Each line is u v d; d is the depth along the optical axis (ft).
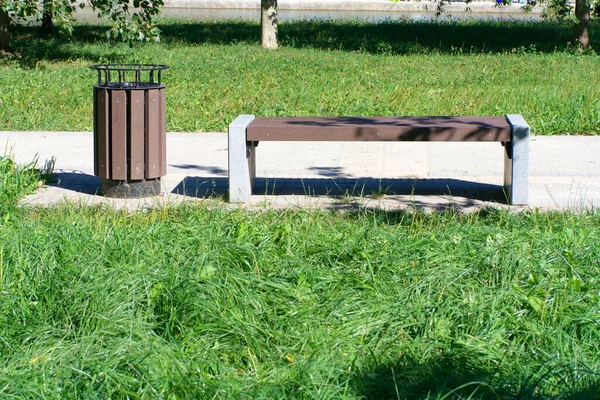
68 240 18.69
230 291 16.06
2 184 25.44
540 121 38.29
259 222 22.04
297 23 101.96
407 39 84.79
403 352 14.28
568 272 17.52
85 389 12.90
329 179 29.35
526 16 125.08
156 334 14.97
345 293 16.66
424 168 31.19
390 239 19.70
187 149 34.58
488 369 13.66
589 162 31.78
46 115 40.32
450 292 16.51
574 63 62.54
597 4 76.69
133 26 58.39
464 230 20.66
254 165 27.43
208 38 82.53
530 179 28.89
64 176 29.48
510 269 17.33
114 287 16.22
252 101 43.06
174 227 20.83
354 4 137.08
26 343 14.58
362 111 41.19
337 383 13.15
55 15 56.08
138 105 25.40
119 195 26.03
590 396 12.67
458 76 53.78
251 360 14.14
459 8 135.13
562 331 14.67
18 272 16.70
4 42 64.08
